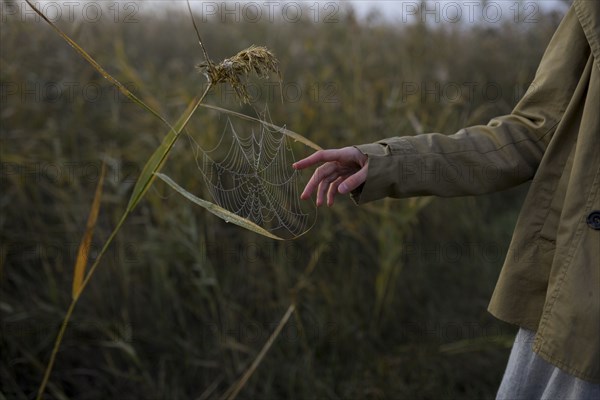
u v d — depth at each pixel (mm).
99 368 2506
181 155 2939
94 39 3703
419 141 1396
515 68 4406
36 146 3105
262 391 2488
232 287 2836
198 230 2848
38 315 2529
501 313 1356
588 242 1178
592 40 1191
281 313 2732
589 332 1146
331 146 3221
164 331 2598
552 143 1284
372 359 2660
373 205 3061
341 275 2922
